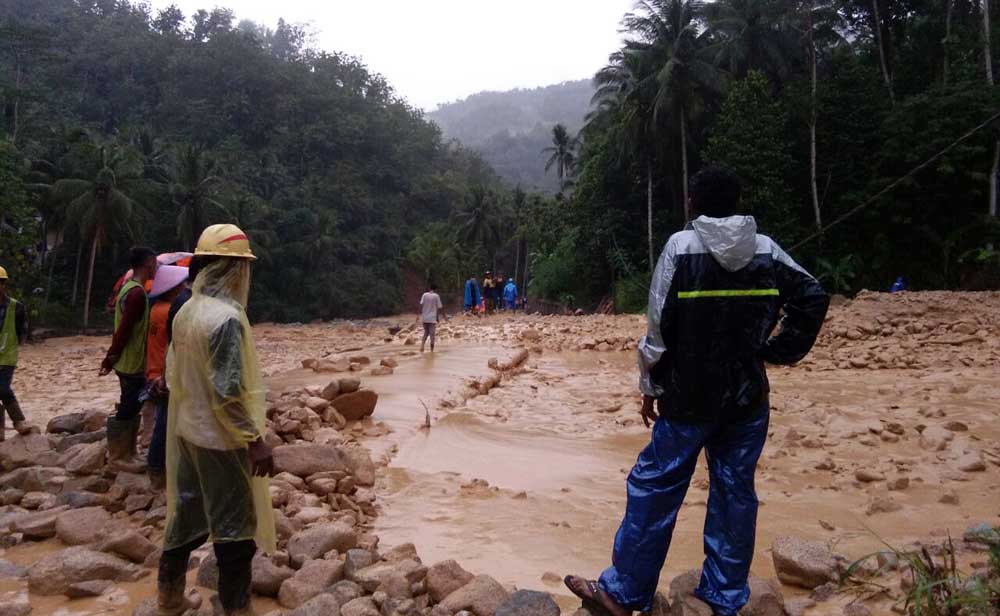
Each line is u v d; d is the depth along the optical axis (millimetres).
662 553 3146
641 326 21797
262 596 3904
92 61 109188
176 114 106438
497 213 92188
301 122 110500
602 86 47406
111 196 47500
